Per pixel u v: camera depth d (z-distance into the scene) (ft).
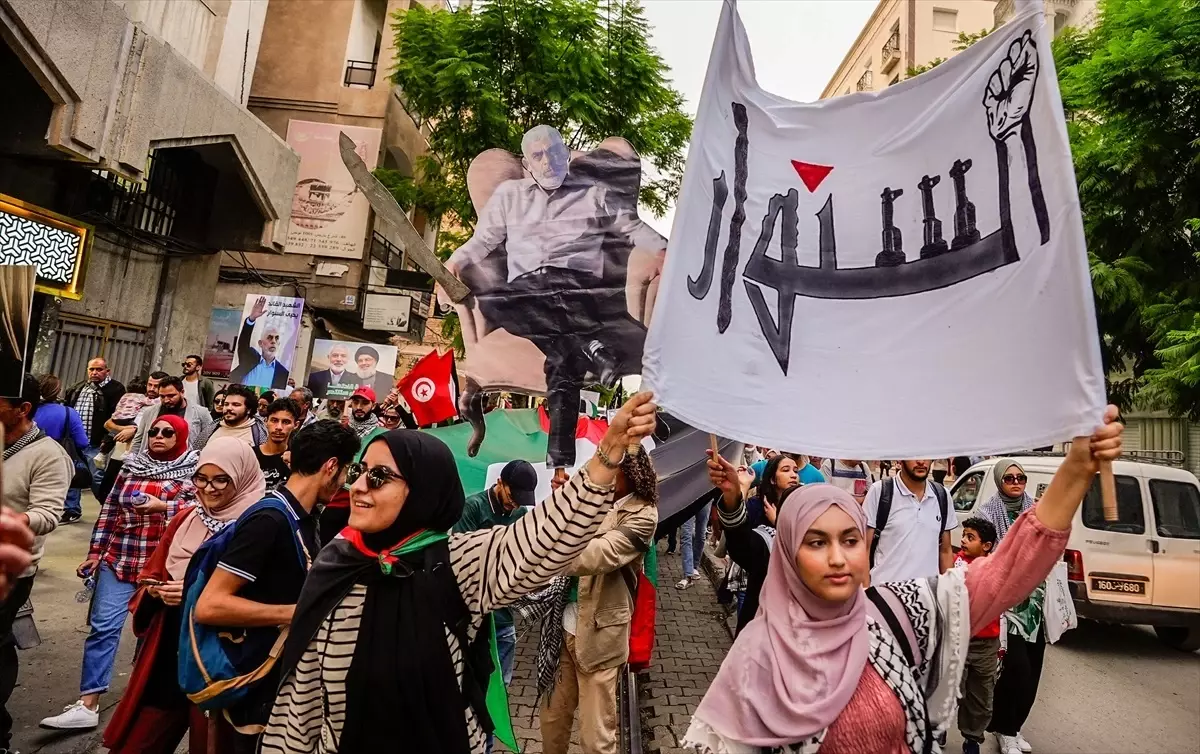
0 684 9.91
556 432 10.43
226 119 30.48
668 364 5.96
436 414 15.06
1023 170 6.38
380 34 56.70
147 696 8.60
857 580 5.51
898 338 6.72
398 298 48.57
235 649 7.45
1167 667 19.44
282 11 51.70
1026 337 5.98
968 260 6.56
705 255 6.58
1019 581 5.47
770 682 5.54
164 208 32.83
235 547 7.47
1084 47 35.17
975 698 12.21
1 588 3.69
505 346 10.69
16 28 21.15
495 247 10.86
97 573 12.00
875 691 5.29
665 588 26.08
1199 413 28.71
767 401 6.59
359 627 5.56
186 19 34.27
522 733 13.26
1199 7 27.86
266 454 13.38
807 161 7.42
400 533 5.88
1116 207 32.50
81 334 29.96
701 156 6.68
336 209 48.47
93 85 23.90
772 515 11.37
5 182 26.16
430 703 5.44
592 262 10.75
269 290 47.91
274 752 5.78
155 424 12.23
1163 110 29.40
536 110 36.06
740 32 7.37
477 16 35.12
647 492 10.12
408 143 53.88
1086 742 14.23
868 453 6.35
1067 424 5.46
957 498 25.82
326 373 37.78
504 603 5.75
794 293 7.00
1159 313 29.58
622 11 35.68
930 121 7.13
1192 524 20.44
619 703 14.73
